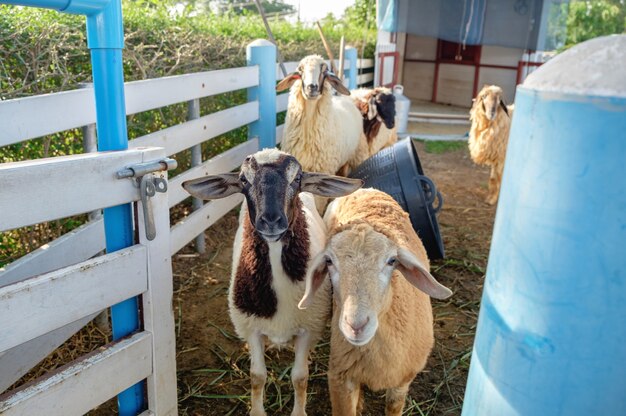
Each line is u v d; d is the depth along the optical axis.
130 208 2.42
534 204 1.21
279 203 2.72
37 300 1.99
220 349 3.87
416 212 4.46
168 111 5.50
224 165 5.38
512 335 1.32
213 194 3.01
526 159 1.22
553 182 1.17
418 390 3.50
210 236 5.87
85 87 3.52
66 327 3.19
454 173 9.23
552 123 1.15
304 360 3.11
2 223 1.87
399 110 12.71
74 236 3.25
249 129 6.32
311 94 5.11
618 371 1.23
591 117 1.09
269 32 6.50
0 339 1.90
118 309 2.47
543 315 1.25
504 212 1.32
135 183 2.35
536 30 13.03
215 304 4.48
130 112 3.71
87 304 2.20
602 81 1.09
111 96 2.28
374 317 2.31
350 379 2.79
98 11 2.14
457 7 12.77
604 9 19.19
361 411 3.28
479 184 8.56
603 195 1.12
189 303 4.48
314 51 10.20
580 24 19.36
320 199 4.96
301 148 5.56
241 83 5.65
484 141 7.36
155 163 2.38
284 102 7.44
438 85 17.89
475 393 1.48
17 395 1.97
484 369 1.43
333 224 3.61
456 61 17.23
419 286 2.53
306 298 2.46
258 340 3.17
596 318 1.20
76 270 2.12
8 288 1.90
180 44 5.59
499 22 13.05
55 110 2.97
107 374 2.33
